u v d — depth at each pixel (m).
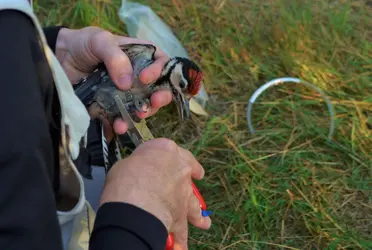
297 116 1.96
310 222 1.68
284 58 2.12
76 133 0.78
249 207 1.70
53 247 0.70
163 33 2.14
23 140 0.64
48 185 0.68
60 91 0.72
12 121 0.63
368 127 1.95
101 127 1.08
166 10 2.31
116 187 0.85
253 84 2.08
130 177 0.87
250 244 1.64
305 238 1.65
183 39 2.22
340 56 2.16
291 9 2.32
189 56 2.16
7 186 0.63
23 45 0.67
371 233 1.68
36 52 0.69
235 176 1.79
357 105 1.97
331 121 1.92
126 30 2.22
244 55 2.16
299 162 1.83
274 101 2.02
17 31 0.67
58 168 0.80
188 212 0.99
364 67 2.12
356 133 1.89
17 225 0.65
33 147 0.65
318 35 2.22
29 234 0.66
